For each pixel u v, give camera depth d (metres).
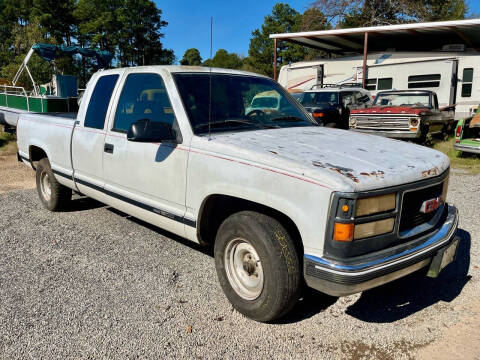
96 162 4.53
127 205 4.21
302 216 2.68
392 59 16.84
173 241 4.76
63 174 5.18
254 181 2.94
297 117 4.36
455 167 9.34
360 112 11.32
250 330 3.05
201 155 3.33
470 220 5.46
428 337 2.99
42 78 22.06
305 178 2.67
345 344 2.90
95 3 49.44
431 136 11.67
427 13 30.27
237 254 3.21
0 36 52.12
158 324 3.12
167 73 3.84
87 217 5.61
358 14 31.77
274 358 2.75
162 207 3.77
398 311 3.34
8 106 13.97
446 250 3.07
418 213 3.03
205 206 3.40
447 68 15.50
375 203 2.65
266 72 50.62
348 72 18.14
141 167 3.91
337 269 2.55
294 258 2.84
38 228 5.18
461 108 15.43
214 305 3.39
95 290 3.61
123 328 3.06
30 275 3.89
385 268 2.65
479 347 2.86
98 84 4.74
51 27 51.12
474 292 3.61
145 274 3.92
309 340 2.95
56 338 2.94
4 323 3.11
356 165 2.81
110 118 4.38
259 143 3.22
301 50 47.44
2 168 9.41
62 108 12.86
